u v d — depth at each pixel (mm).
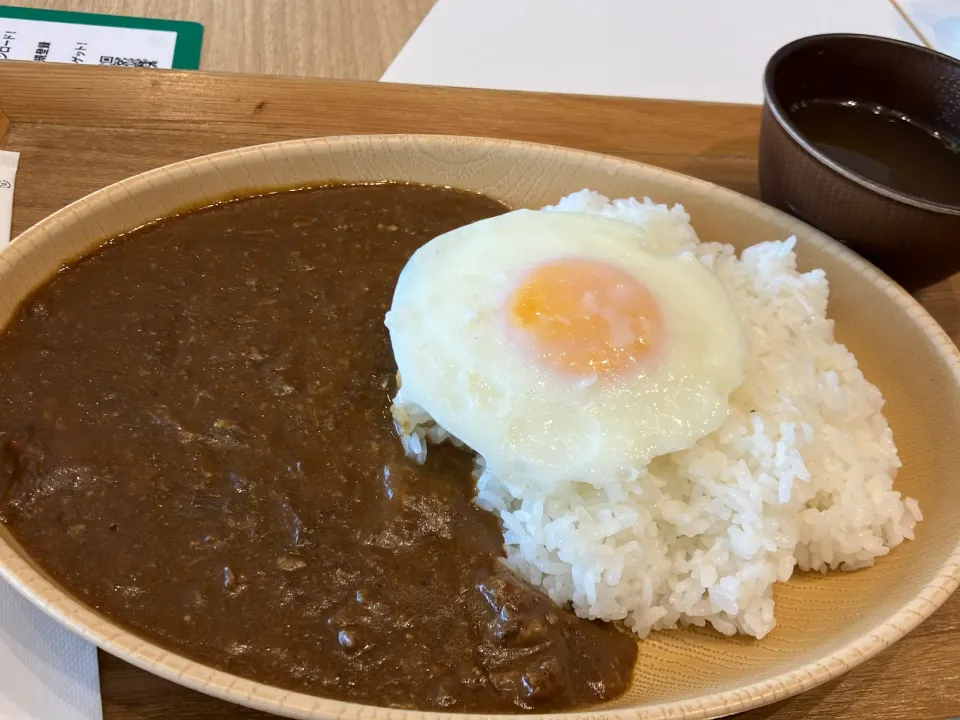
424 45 395
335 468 254
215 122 327
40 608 212
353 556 240
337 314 283
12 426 244
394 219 312
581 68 400
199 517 238
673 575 255
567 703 227
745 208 318
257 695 202
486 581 240
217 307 277
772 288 296
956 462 269
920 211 280
